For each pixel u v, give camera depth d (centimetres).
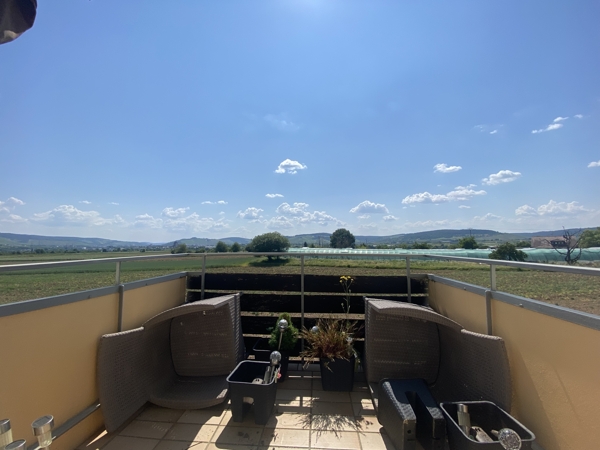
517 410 188
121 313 241
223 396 248
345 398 273
